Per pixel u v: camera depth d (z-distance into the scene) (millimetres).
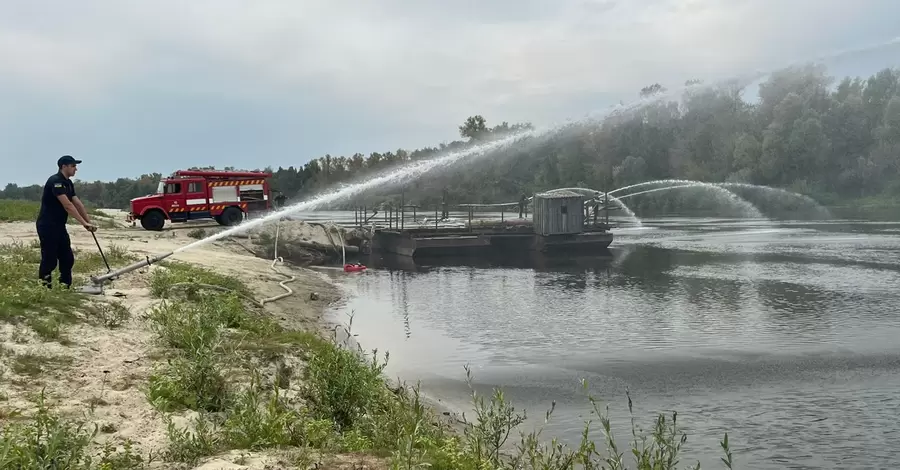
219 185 36406
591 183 109375
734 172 102312
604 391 12445
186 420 6934
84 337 9367
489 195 112688
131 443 6109
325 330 17266
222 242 33625
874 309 20656
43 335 8977
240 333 11180
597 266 34469
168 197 35250
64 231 11578
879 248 39875
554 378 13383
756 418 10852
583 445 6789
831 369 13789
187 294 14398
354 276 31203
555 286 27391
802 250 39469
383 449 6938
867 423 10562
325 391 8461
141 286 14672
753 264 33250
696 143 107312
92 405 6883
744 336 17094
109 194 115125
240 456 5996
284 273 26750
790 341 16391
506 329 18438
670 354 15289
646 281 28266
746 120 106812
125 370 8289
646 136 110812
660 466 6137
